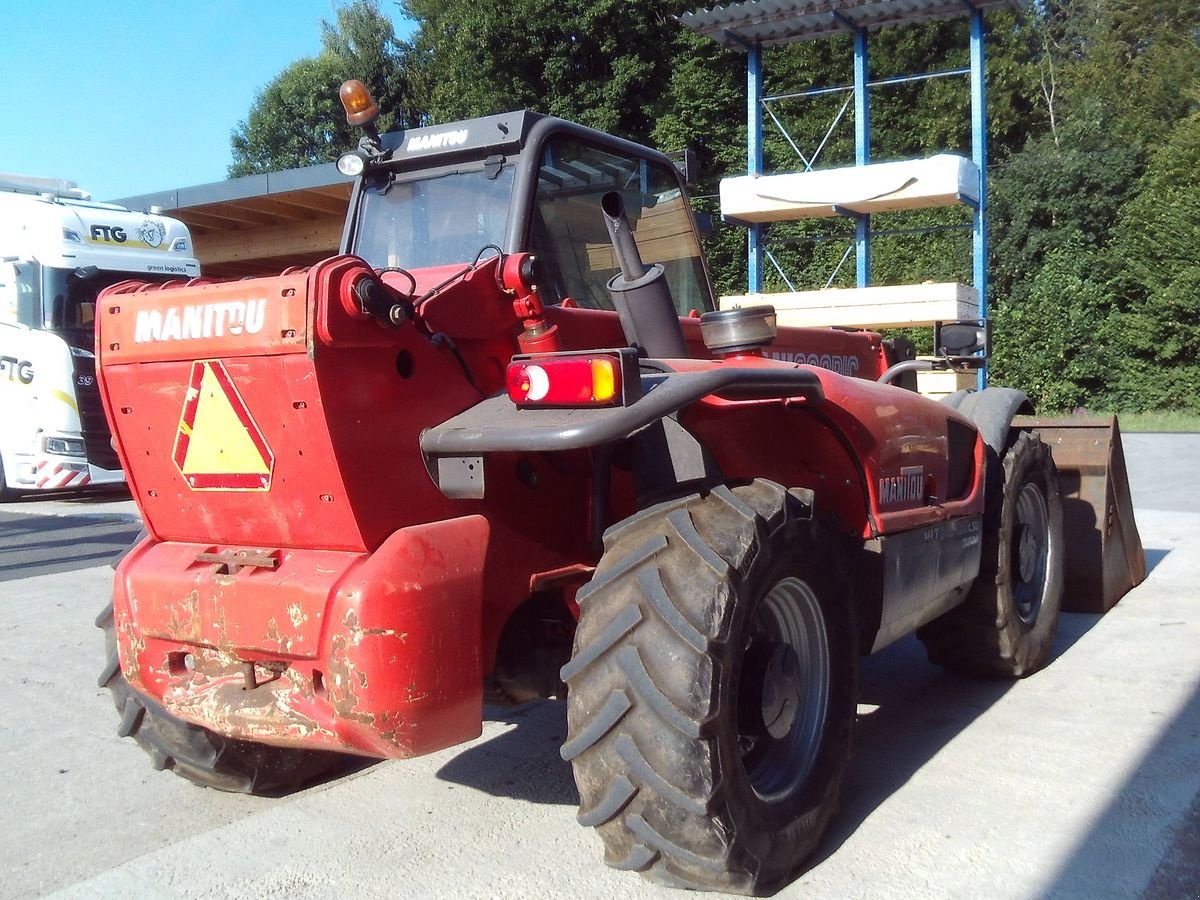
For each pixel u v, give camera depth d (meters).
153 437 2.80
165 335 2.68
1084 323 22.17
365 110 3.88
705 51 25.23
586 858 2.93
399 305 2.56
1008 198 24.56
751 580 2.58
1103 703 4.10
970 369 5.41
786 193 10.94
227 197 17.05
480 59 26.53
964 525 3.94
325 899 2.75
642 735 2.45
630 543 2.65
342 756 3.66
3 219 12.23
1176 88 28.48
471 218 3.72
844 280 22.88
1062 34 35.59
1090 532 5.42
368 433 2.54
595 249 3.88
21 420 12.10
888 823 3.08
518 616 3.15
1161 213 21.92
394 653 2.48
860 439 3.20
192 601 2.76
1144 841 2.90
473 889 2.77
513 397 2.59
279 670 2.70
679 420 2.85
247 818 3.29
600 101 25.83
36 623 6.07
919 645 5.21
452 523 2.68
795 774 2.84
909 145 27.20
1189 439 15.95
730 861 2.46
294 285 2.45
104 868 3.01
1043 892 2.65
